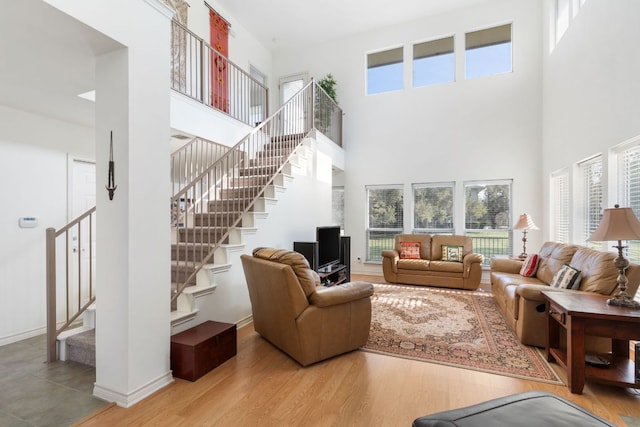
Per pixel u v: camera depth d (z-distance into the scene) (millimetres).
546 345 2723
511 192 5945
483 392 2199
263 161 5219
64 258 3686
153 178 2248
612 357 2459
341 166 6852
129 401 2041
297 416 1936
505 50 6090
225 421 1890
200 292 2986
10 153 3205
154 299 2242
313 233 5473
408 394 2174
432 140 6457
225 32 6309
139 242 2135
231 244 3588
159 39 2305
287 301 2574
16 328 3219
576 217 4293
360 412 1972
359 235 6988
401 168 6684
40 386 2277
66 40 1959
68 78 2496
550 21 5301
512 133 5918
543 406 1309
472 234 6215
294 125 5879
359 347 2918
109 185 2102
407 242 6098
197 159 5168
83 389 2238
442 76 6516
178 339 2461
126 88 2066
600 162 3746
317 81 7328
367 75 7125
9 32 1856
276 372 2484
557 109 4949
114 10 1964
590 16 3777
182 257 3791
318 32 7035
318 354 2602
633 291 2576
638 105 2832
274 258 2787
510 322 3451
